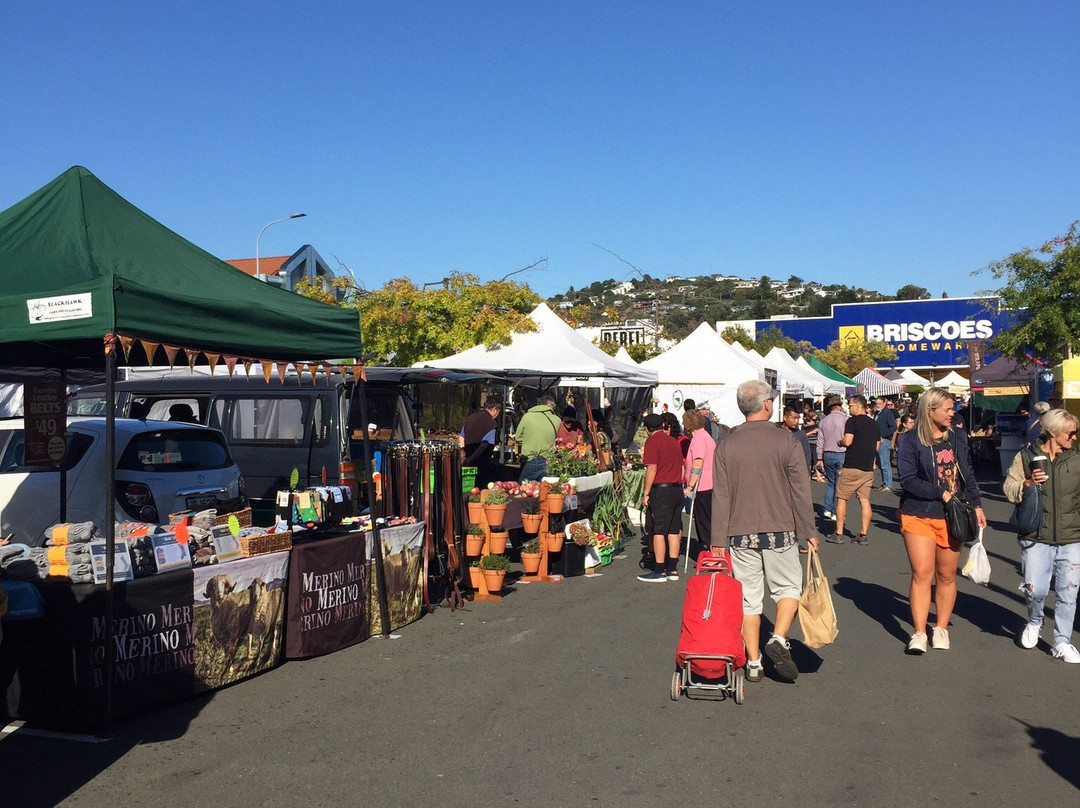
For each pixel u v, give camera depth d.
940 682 6.35
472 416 11.67
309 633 6.90
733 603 5.95
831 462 15.39
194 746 5.14
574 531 10.41
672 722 5.52
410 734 5.32
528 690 6.16
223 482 9.17
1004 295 22.14
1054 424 6.95
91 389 12.12
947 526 6.88
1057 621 6.93
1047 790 4.51
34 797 4.46
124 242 6.32
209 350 6.16
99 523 8.31
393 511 8.74
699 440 10.28
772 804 4.36
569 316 34.03
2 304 5.47
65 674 5.35
